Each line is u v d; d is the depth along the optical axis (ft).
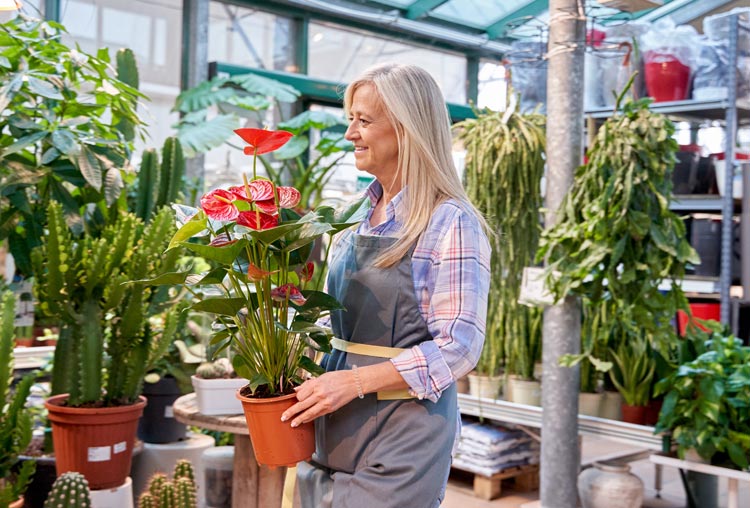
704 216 14.73
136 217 11.26
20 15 10.68
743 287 13.60
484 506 13.05
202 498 12.03
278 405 5.30
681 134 16.76
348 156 19.99
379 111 5.64
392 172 5.79
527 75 15.57
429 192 5.59
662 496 13.84
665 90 13.97
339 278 5.88
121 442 9.55
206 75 18.45
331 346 5.77
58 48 10.52
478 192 12.98
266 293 5.33
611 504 11.34
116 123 11.75
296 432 5.37
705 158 14.67
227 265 5.17
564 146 11.70
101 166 10.30
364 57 21.27
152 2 17.80
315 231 5.09
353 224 5.31
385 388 5.24
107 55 11.53
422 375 5.19
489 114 13.32
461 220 5.49
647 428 11.18
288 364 5.55
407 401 5.46
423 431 5.39
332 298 5.48
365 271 5.65
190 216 5.53
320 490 5.69
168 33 18.20
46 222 10.72
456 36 22.18
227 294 5.48
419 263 5.51
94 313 9.66
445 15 21.52
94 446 9.34
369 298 5.59
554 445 11.69
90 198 10.99
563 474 11.65
